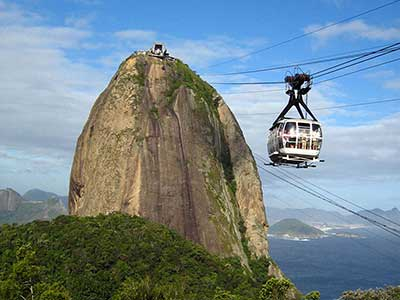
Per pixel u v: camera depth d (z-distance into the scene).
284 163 36.78
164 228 60.34
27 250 49.06
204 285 50.41
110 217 61.44
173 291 42.81
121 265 49.59
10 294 42.44
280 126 35.66
